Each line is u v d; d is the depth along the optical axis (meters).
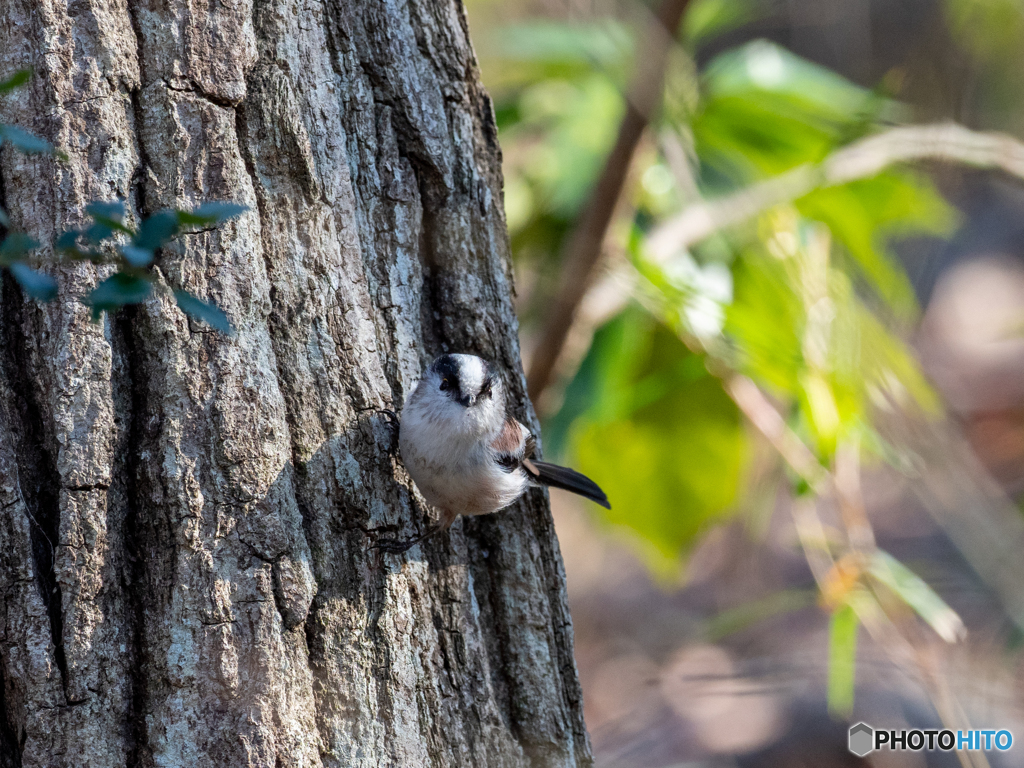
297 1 5.99
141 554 5.37
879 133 9.93
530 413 7.21
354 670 5.70
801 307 9.18
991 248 23.27
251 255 5.68
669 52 9.05
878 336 9.04
